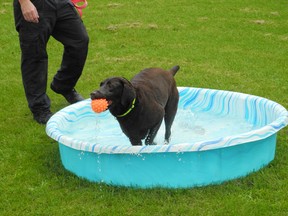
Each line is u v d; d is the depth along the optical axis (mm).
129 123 4824
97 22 12523
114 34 11438
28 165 5227
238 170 4633
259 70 8680
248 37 10984
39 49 6242
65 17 6402
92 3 14945
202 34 11297
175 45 10477
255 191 4422
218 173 4523
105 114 6598
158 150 4266
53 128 5133
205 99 6777
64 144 4695
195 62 9289
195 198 4320
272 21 12336
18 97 7617
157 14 13312
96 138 5918
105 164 4539
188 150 4270
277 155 5172
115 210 4199
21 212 4320
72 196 4488
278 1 14477
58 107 7266
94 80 8406
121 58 9664
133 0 15281
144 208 4211
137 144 4992
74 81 6953
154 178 4445
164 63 9281
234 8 13766
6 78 8570
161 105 5137
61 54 10094
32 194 4598
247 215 4062
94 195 4461
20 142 5855
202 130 6148
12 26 12297
